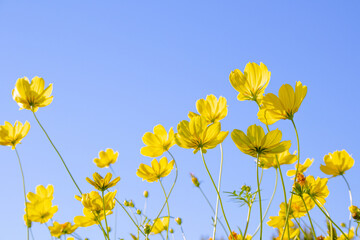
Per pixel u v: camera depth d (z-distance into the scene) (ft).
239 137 3.30
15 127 4.32
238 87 3.52
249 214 3.53
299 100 3.31
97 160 4.79
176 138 3.50
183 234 4.49
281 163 3.74
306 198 3.68
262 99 3.30
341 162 3.80
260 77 3.51
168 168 4.21
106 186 3.92
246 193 3.58
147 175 4.17
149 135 4.20
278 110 3.29
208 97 3.84
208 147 3.50
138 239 3.96
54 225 4.41
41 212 4.42
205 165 3.44
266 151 3.31
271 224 3.80
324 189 3.63
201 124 3.48
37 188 4.51
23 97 4.12
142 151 4.19
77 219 3.94
